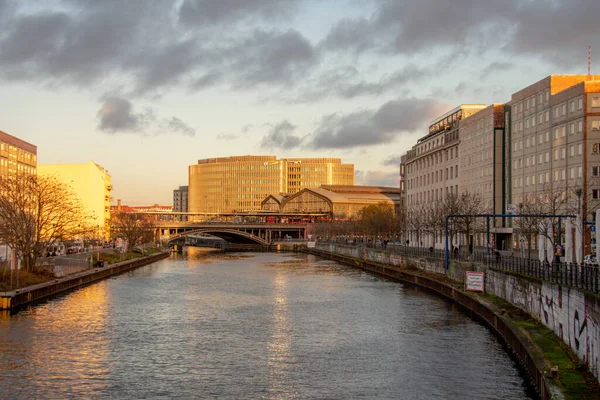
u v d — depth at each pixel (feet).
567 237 229.04
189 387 149.18
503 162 464.65
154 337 201.98
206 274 431.02
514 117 449.06
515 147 447.83
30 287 274.57
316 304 272.72
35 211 377.91
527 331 168.14
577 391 111.04
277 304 273.54
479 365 164.14
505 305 216.95
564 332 151.02
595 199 352.69
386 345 189.06
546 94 401.90
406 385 148.97
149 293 313.32
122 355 178.40
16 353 179.42
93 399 140.67
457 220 402.31
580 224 219.41
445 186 574.97
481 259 297.94
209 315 244.01
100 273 384.27
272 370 163.22
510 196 455.63
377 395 142.51
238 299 291.17
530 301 192.24
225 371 162.61
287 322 228.43
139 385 150.61
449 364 165.89
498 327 194.70
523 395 139.85
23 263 312.50
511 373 156.25
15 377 156.46
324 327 218.18
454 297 270.67
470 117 514.68
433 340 194.39
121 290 326.24
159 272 448.65
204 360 173.37
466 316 236.43
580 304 133.80
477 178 498.28
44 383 151.74
